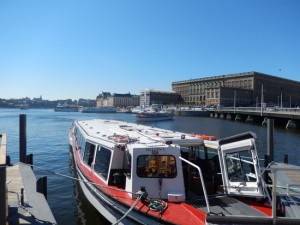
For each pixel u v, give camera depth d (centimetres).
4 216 557
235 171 880
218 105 14838
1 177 554
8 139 3972
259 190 820
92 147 1210
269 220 636
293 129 6525
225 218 644
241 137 857
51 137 4278
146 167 868
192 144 980
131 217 802
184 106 16375
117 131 1380
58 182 1727
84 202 1377
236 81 17812
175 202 830
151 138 1074
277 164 1360
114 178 949
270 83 17788
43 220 759
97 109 17000
